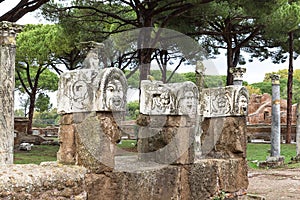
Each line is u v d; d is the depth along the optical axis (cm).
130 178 499
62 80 500
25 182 384
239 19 1652
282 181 1084
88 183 452
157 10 1232
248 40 1764
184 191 595
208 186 643
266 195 893
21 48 2272
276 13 1380
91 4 1425
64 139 493
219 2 1345
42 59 2253
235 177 709
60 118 504
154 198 536
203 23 1562
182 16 1379
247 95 750
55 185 413
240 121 736
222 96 716
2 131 680
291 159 1545
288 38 1955
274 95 1462
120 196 484
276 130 1453
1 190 364
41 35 2258
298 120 1555
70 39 1506
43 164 475
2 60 690
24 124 1906
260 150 1811
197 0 1160
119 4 1453
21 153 1415
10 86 693
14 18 1012
